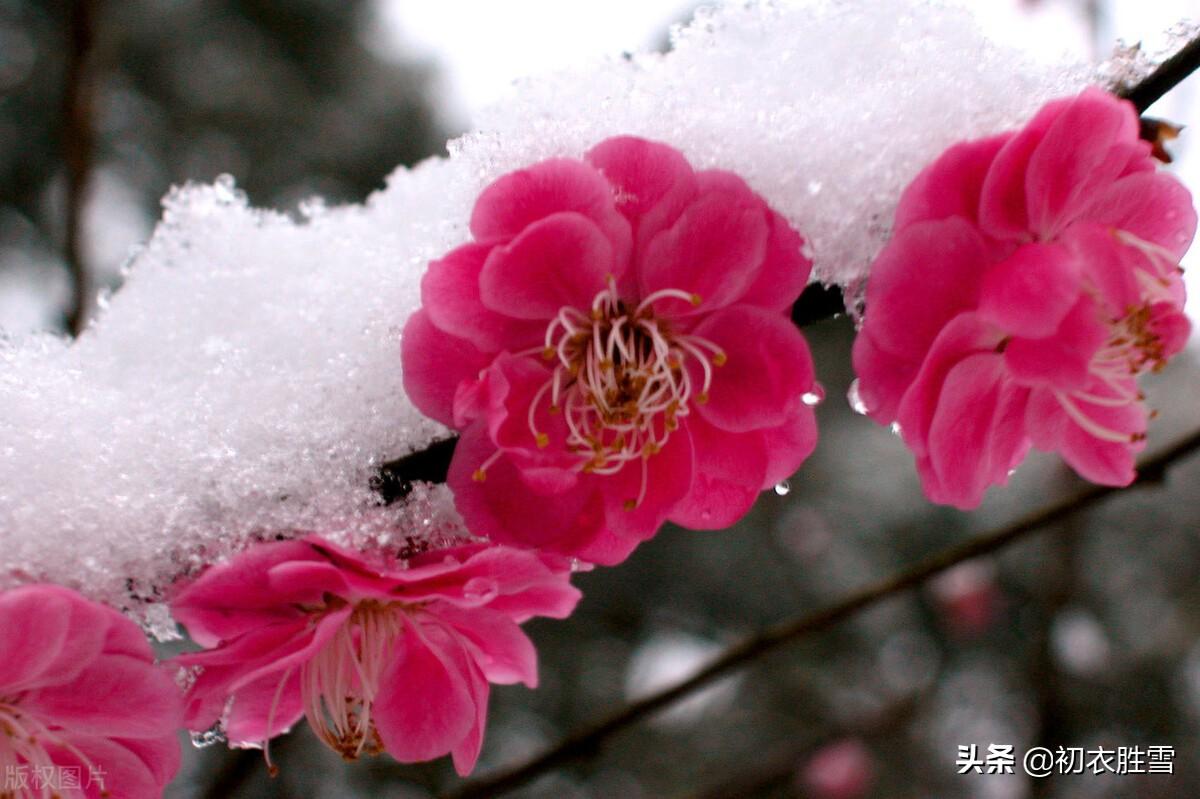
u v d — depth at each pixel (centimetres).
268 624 25
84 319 34
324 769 61
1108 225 25
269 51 85
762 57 26
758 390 25
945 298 25
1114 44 25
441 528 25
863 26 26
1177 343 25
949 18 26
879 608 74
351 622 26
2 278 73
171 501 25
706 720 72
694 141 25
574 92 26
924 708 67
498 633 26
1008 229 25
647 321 25
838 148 25
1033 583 70
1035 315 24
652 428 25
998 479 26
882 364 25
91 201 36
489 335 25
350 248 27
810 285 25
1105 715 67
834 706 71
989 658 73
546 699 69
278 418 25
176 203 28
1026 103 25
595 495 25
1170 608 70
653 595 73
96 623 24
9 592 24
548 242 24
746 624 73
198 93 81
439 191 27
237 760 29
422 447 25
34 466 25
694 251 25
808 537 75
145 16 79
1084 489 31
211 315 27
